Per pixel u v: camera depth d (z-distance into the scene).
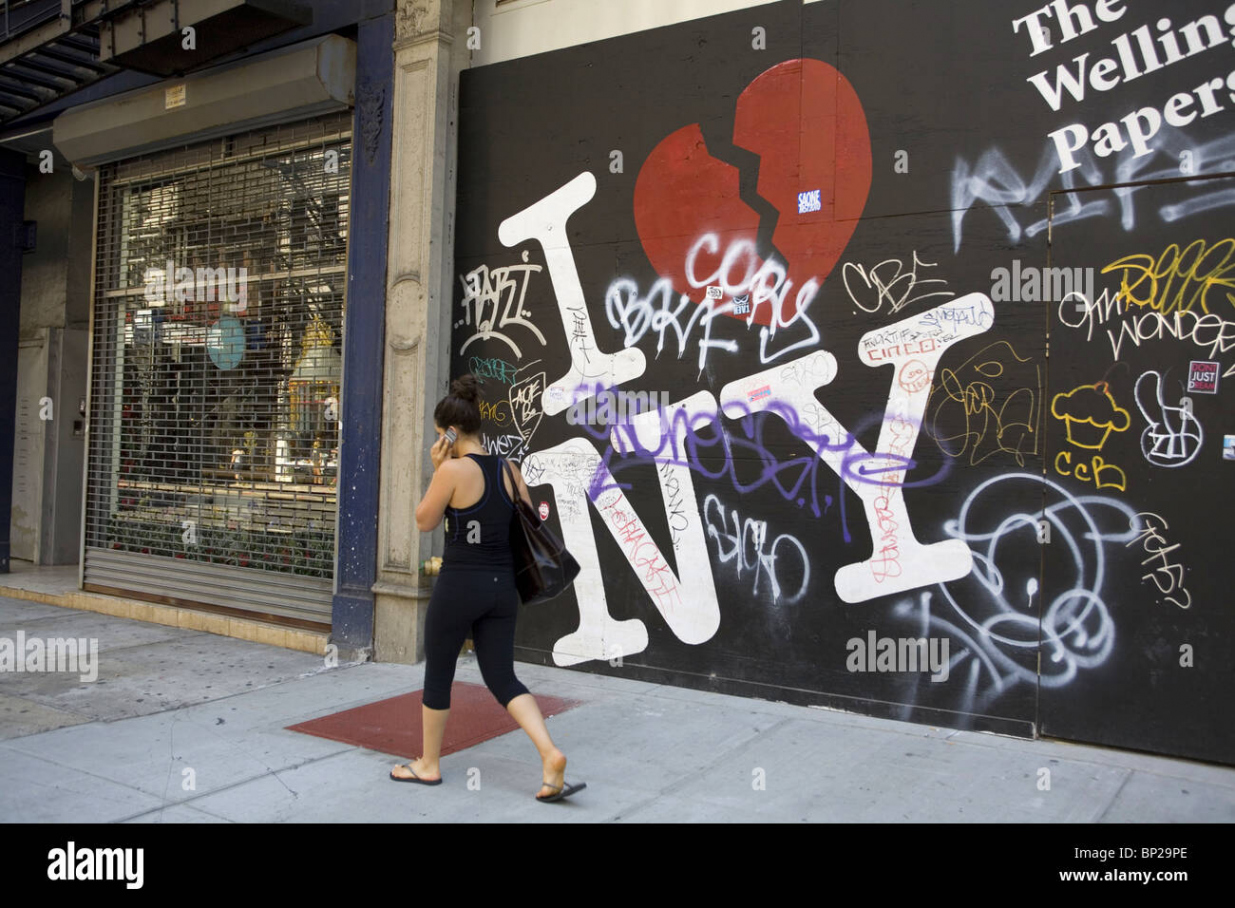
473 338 6.93
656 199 6.16
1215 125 4.51
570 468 6.48
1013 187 4.99
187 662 6.91
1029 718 4.93
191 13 7.15
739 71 5.85
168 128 8.23
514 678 4.30
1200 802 4.11
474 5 7.05
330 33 7.41
